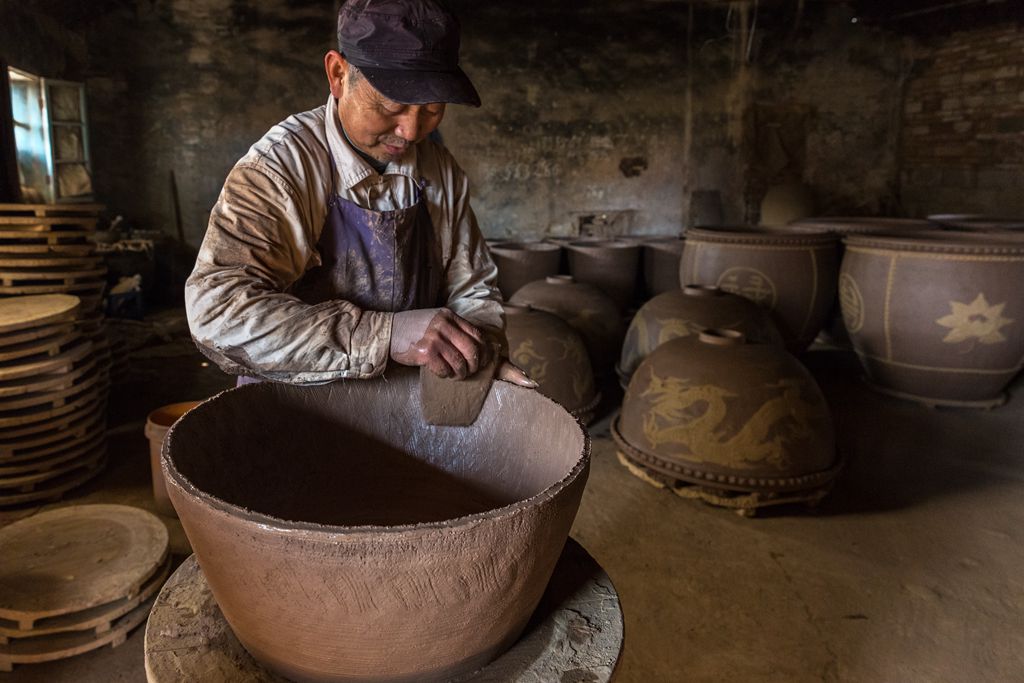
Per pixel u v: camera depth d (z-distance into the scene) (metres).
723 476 2.79
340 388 1.27
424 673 0.90
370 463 1.32
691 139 8.07
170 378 4.75
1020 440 3.68
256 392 1.18
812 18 7.88
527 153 7.76
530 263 5.45
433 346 1.09
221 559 0.83
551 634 1.05
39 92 5.73
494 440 1.28
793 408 2.82
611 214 8.05
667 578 2.45
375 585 0.77
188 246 7.27
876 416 4.05
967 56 7.25
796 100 8.08
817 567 2.52
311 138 1.22
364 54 1.03
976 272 3.77
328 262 1.29
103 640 2.06
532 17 7.50
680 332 3.76
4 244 3.43
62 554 2.22
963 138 7.37
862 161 8.23
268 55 7.09
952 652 2.09
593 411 3.80
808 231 4.87
